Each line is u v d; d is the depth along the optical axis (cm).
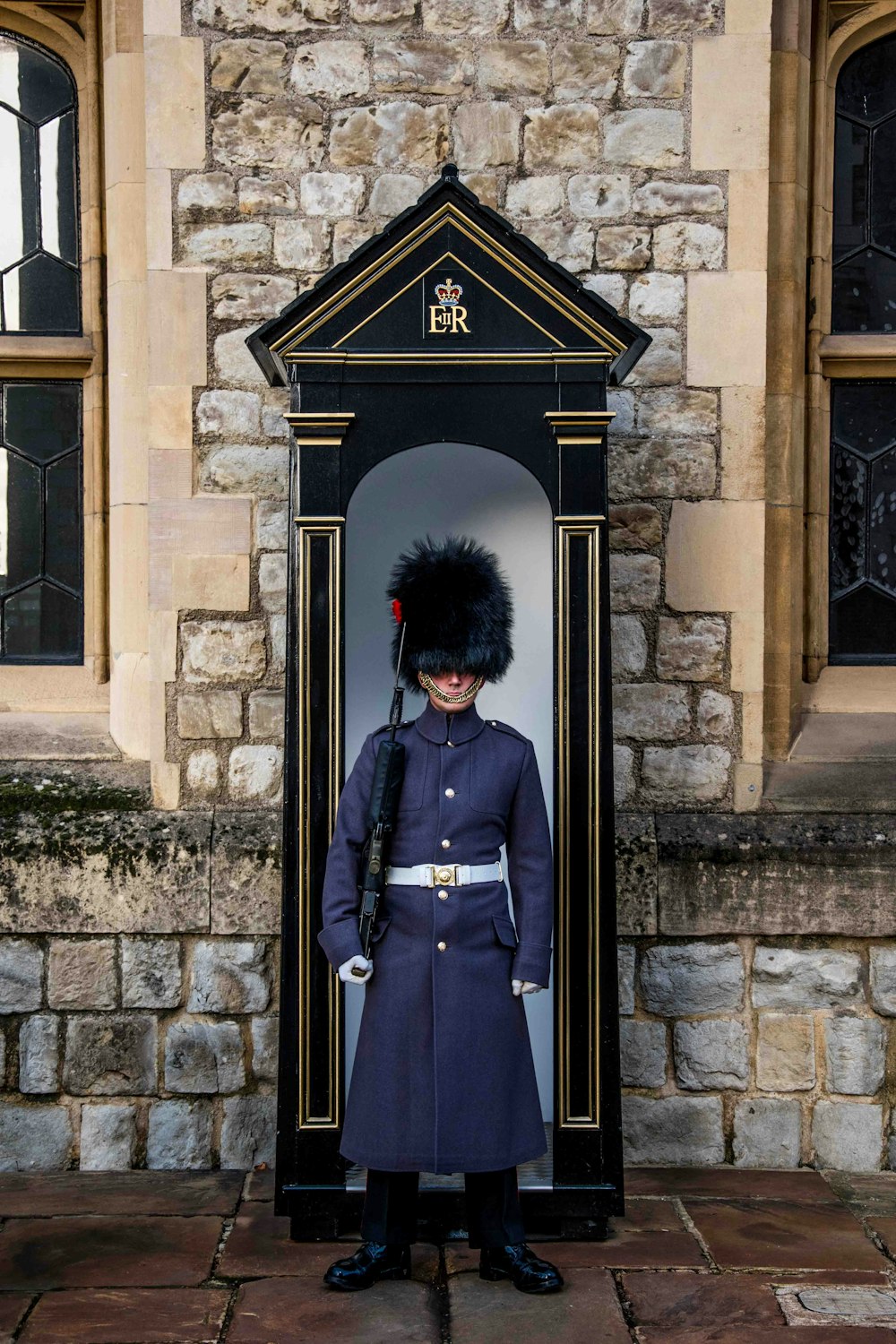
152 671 308
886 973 300
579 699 252
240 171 307
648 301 309
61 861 295
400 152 308
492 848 238
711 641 309
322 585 251
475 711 244
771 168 318
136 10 315
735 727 309
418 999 230
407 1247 242
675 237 308
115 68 318
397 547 279
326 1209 255
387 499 277
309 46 307
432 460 274
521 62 308
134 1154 299
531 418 250
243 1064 298
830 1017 301
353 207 308
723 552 309
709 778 309
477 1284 238
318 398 250
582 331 249
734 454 308
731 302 308
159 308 306
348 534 276
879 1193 286
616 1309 229
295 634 252
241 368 308
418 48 307
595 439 250
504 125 308
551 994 285
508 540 281
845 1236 262
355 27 307
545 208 309
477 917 233
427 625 235
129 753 321
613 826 254
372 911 231
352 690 277
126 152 318
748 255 307
